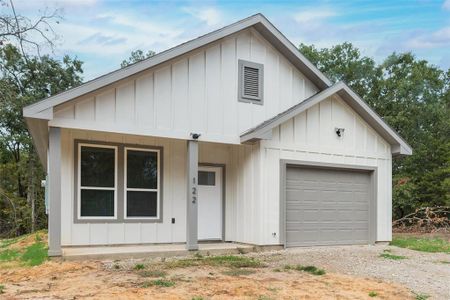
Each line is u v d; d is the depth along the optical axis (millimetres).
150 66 10367
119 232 11148
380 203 13703
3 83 19234
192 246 10570
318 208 12656
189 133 11039
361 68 29406
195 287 6559
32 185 28422
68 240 10539
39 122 9641
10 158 30781
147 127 10516
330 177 12969
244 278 7395
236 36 12047
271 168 11805
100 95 10016
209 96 11445
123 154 11344
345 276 8008
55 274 7770
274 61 12688
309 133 12508
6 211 27812
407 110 27578
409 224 22672
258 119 12195
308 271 8359
